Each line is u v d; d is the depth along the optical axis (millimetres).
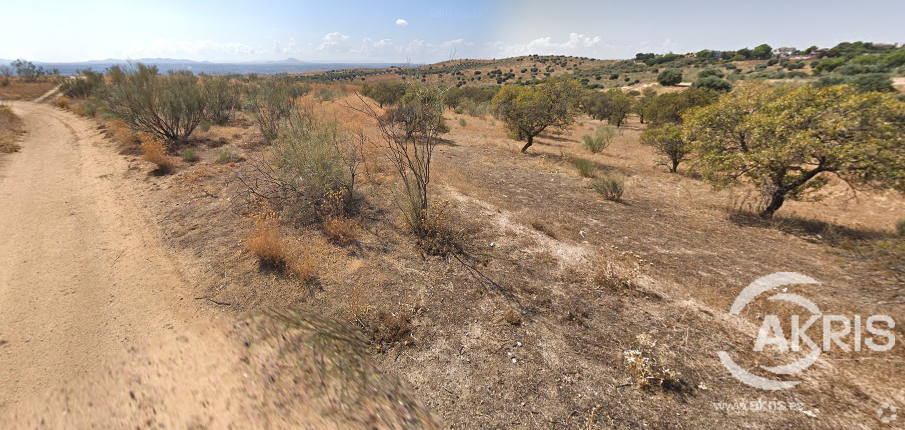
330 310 3734
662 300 3836
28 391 2816
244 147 11938
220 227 5812
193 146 11969
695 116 7191
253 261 4727
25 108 23312
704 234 5719
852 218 6445
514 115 12867
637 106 28516
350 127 12594
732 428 2373
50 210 6637
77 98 26359
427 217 5469
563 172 10055
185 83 15625
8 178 8602
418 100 5320
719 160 6621
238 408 1949
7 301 3984
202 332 2779
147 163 9930
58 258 4918
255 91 18625
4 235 5598
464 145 13930
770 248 5125
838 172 5570
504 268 4578
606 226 6004
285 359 2492
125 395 2064
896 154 5047
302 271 4273
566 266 4621
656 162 12070
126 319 3713
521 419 2555
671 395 2658
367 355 3049
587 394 2723
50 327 3594
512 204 6992
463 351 3205
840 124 5309
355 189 7285
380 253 4965
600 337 3322
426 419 2439
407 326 3502
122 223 6059
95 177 8727
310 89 30719
